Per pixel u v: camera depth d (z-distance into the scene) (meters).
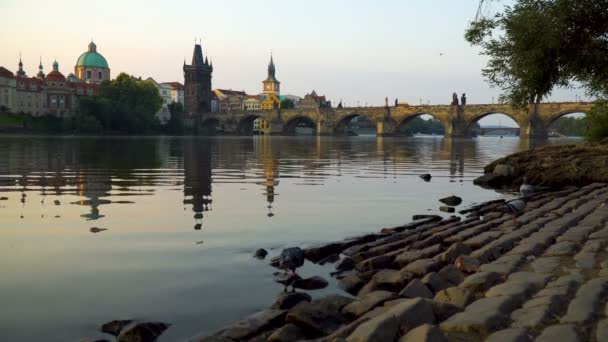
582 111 130.12
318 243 11.30
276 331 5.75
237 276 8.59
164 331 6.20
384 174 29.38
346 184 23.75
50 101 186.25
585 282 6.88
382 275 7.87
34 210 15.16
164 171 29.48
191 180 24.59
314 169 32.47
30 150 53.06
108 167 31.69
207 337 5.52
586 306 5.73
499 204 17.27
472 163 40.44
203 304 7.19
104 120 156.38
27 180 23.47
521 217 13.55
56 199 17.55
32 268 8.95
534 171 25.27
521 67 19.19
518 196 20.59
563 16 17.78
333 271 8.96
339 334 5.36
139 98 176.75
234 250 10.48
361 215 15.25
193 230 12.48
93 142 85.25
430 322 5.51
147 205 16.47
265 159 43.34
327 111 193.38
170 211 15.29
